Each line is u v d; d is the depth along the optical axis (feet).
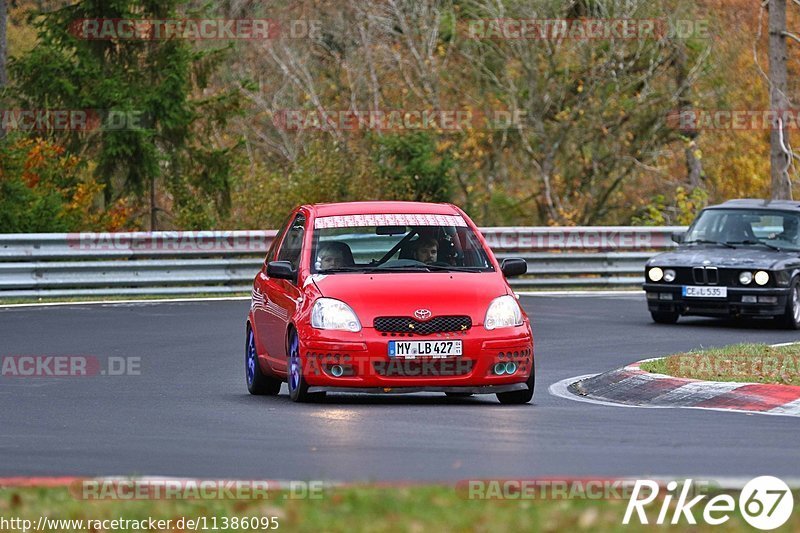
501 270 150.10
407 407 137.18
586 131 468.34
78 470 99.14
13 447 110.73
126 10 396.57
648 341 209.87
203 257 300.81
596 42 461.78
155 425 124.16
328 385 137.49
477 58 464.24
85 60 396.16
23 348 198.29
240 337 214.28
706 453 105.70
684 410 134.92
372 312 137.90
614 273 317.83
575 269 316.19
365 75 490.49
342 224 151.43
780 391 138.82
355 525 74.59
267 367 151.53
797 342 192.95
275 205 401.49
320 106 473.26
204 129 419.33
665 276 235.40
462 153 467.52
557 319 243.60
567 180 478.18
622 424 122.93
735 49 479.00
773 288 228.22
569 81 466.29
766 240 240.94
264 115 522.47
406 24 474.08
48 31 400.06
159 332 219.82
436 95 467.11
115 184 416.67
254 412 133.28
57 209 337.31
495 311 139.54
